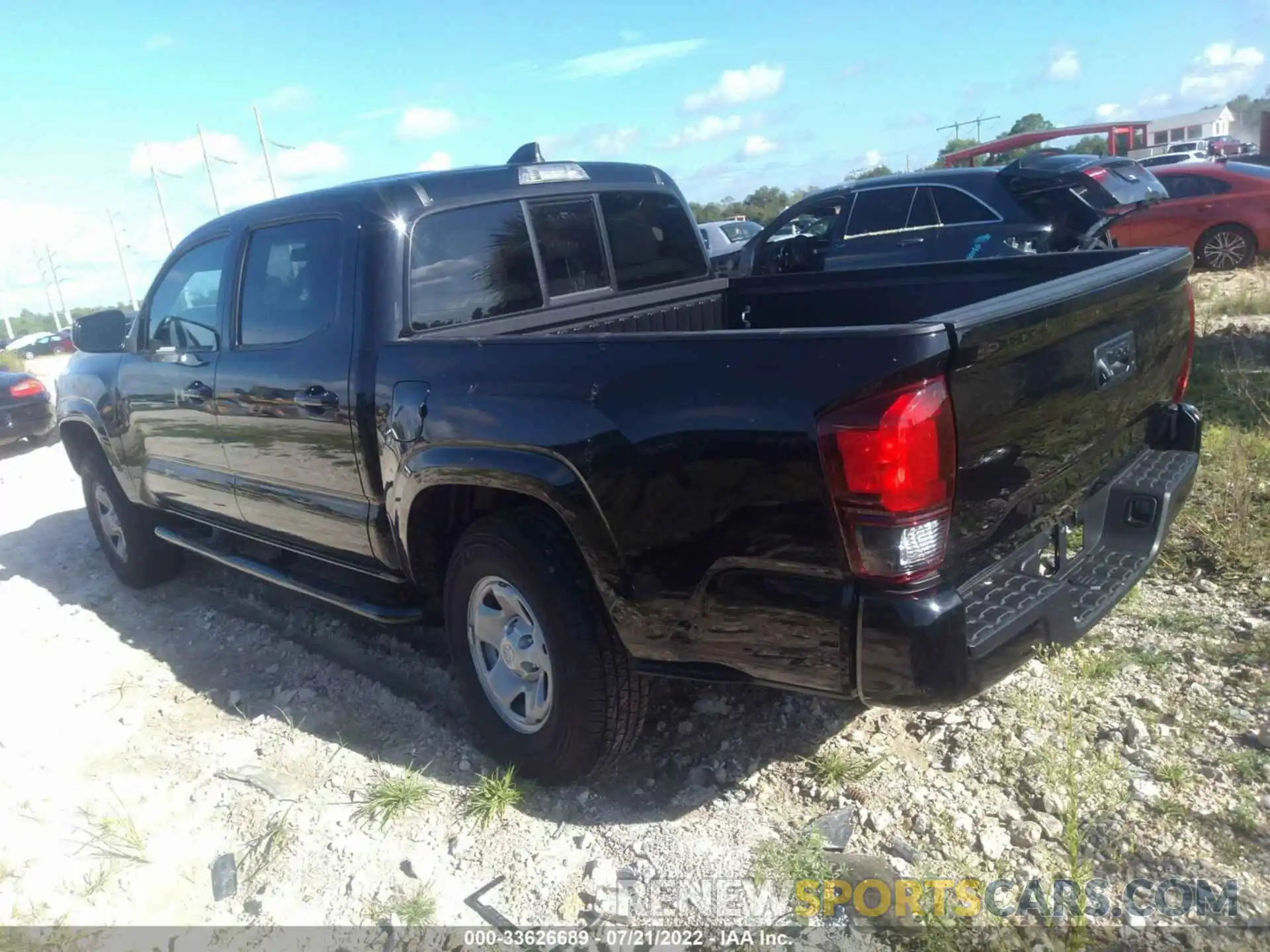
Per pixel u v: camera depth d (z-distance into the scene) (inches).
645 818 126.0
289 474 163.5
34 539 284.2
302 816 132.9
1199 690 135.3
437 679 168.9
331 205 151.1
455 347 130.9
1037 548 120.0
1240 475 183.8
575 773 129.9
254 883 121.9
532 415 119.7
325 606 206.8
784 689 110.3
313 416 151.9
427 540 144.4
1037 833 113.4
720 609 109.1
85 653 194.9
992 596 110.8
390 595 159.9
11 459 427.2
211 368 174.4
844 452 95.4
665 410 107.9
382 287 142.8
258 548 203.6
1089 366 119.4
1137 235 521.3
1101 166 331.3
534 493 121.3
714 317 191.2
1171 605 159.8
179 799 141.3
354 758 146.4
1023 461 110.2
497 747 138.0
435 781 138.6
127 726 163.9
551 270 165.2
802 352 99.0
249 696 169.3
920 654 96.7
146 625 209.2
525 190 161.0
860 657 100.0
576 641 121.9
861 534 96.6
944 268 164.7
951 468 97.3
